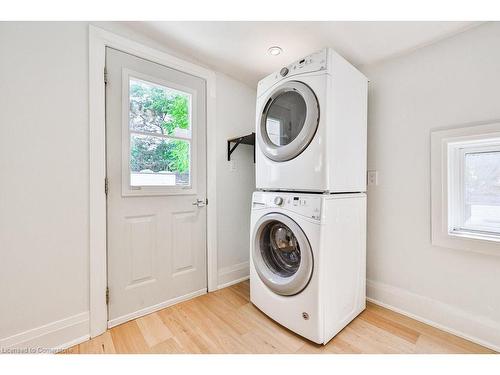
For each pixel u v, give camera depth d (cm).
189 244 187
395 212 170
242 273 227
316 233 126
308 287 130
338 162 137
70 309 132
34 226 121
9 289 115
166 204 174
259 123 168
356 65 186
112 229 149
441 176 147
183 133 184
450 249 146
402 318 158
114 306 150
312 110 131
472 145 143
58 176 128
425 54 156
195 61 189
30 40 120
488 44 132
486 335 131
